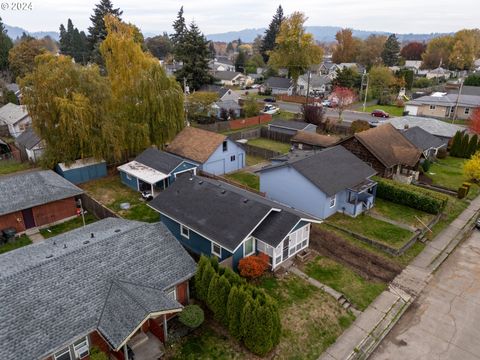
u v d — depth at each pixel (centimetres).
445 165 3988
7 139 5047
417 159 3328
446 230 2620
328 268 2156
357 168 2962
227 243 1939
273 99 7912
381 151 3356
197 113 5875
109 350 1510
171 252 1808
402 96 7744
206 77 7294
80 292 1500
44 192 2652
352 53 12900
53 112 3256
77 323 1401
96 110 3366
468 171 3272
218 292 1627
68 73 3303
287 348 1594
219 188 2400
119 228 1933
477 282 2062
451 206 2984
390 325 1744
